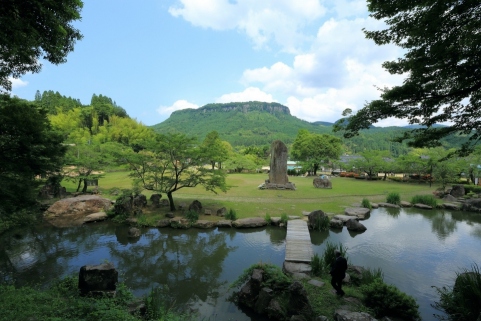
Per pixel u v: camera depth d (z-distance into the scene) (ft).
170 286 36.70
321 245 49.90
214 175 68.69
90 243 52.24
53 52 26.30
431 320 26.76
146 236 55.88
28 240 52.95
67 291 27.07
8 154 30.94
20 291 25.14
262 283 30.37
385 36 21.63
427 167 118.73
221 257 46.16
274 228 59.93
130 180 117.39
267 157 258.57
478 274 27.22
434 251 46.96
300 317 25.18
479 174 106.63
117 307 23.30
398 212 74.95
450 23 18.02
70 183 109.60
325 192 97.30
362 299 28.09
